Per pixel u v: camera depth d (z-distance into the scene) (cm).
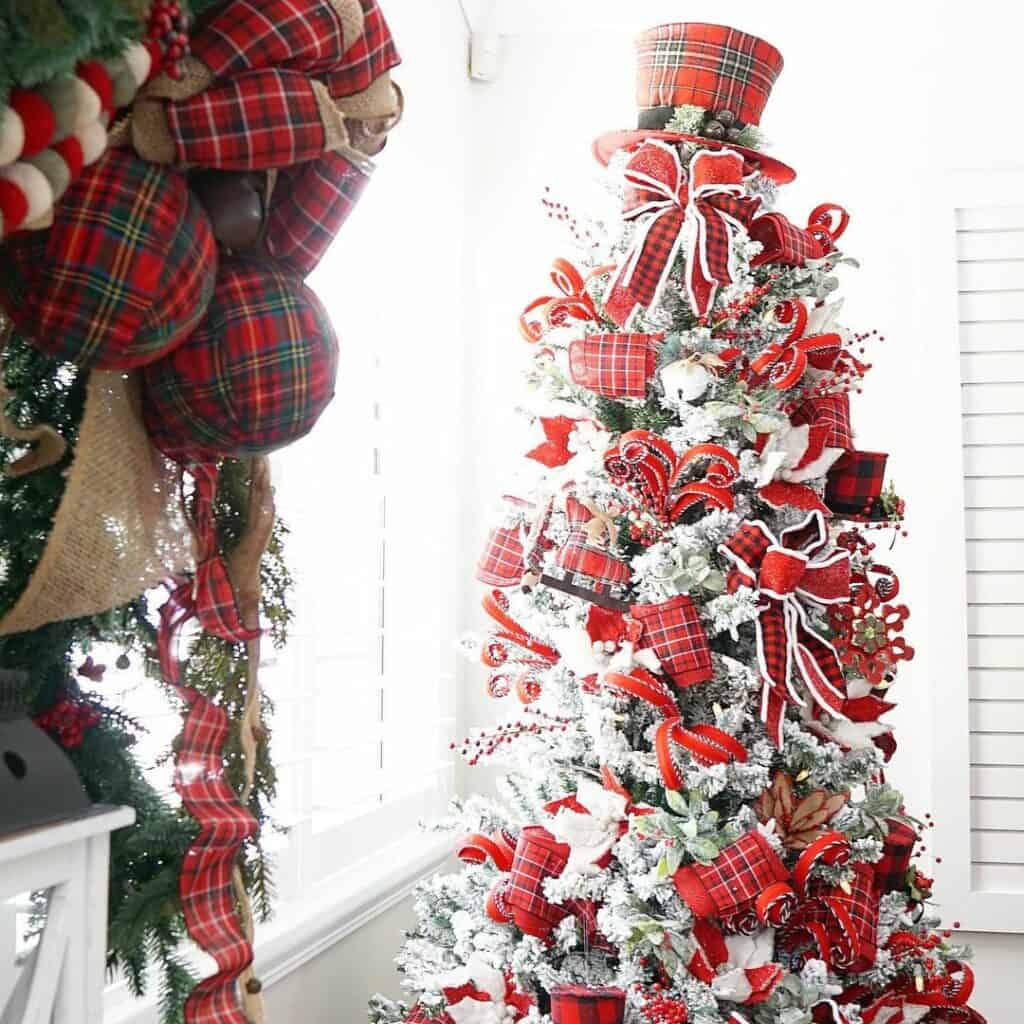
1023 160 268
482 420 284
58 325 68
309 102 74
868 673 176
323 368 80
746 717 160
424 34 243
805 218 275
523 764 173
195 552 85
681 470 159
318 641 215
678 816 156
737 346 165
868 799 169
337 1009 192
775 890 146
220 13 73
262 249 83
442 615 261
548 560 168
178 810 90
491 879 172
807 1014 147
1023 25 271
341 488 212
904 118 273
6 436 72
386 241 233
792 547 165
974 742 260
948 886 256
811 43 278
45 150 60
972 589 262
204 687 92
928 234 268
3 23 56
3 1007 70
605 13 284
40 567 71
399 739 251
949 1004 170
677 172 165
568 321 174
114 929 83
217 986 84
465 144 280
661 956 146
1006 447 264
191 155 72
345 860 208
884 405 270
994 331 266
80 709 83
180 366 76
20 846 65
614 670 157
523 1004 158
